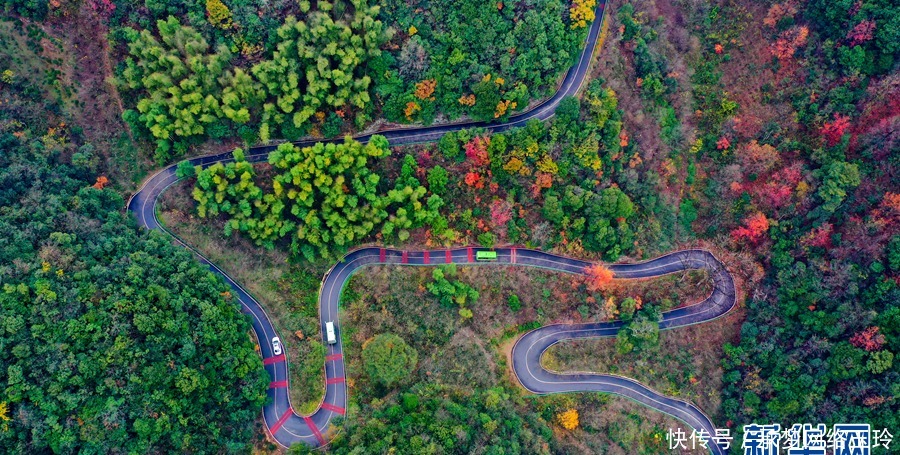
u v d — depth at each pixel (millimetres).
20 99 100188
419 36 105375
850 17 108375
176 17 101500
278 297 109250
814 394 102625
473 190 113688
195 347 91562
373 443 95375
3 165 95938
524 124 113938
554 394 113812
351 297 111688
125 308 86750
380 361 102875
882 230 103125
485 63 108438
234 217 107938
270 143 111812
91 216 100188
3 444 75938
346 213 109000
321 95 106312
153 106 102188
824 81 113000
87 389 81438
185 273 97938
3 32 97938
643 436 111250
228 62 103688
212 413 93375
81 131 104875
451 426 97500
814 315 106375
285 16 103375
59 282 86188
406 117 111625
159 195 108250
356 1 100750
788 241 113625
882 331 98750
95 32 101875
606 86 112438
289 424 103375
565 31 108438
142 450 83562
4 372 78000
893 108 107688
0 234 88188
